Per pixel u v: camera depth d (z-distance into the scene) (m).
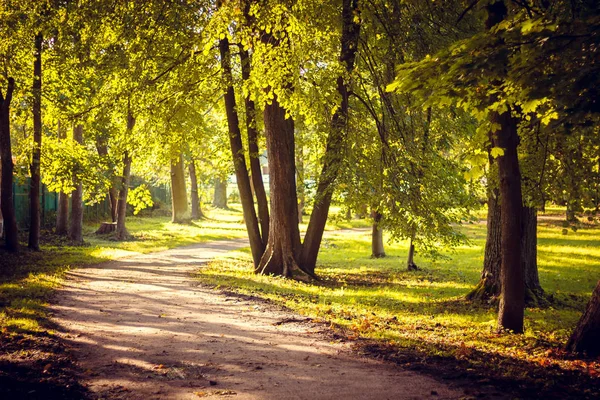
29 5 15.83
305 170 25.22
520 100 6.66
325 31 13.90
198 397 5.80
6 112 19.84
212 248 27.45
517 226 9.23
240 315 10.70
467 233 36.25
